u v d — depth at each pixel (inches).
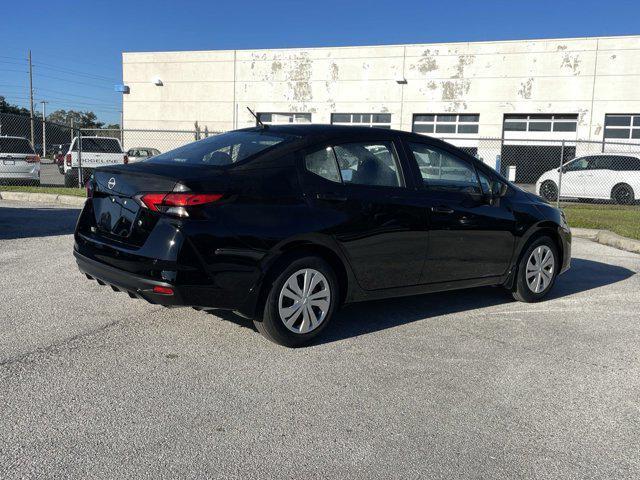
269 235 155.1
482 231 204.4
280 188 160.2
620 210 614.9
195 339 169.8
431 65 986.1
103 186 168.1
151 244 149.2
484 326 196.4
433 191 193.3
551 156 952.9
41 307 193.3
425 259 189.9
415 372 153.6
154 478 101.0
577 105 926.4
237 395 134.8
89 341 164.4
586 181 725.3
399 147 190.4
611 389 147.2
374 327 190.7
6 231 335.3
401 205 181.8
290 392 137.9
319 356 161.9
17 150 664.4
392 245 180.1
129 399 130.0
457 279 202.8
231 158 165.6
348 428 122.0
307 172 166.9
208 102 1102.4
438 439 119.1
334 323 193.2
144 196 151.7
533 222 220.1
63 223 376.5
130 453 108.3
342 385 143.3
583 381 151.7
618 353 173.5
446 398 138.6
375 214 175.2
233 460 108.0
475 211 202.7
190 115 1113.4
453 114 989.8
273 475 103.7
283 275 159.6
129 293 158.9
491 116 965.8
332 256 170.6
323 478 103.7
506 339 183.5
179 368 148.6
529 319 206.4
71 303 199.0
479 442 118.6
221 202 150.4
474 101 971.3
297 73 1053.8
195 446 112.0
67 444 110.2
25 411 121.9
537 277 227.1
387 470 107.1
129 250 153.5
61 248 291.3
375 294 182.2
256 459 108.7
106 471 102.1
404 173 188.1
